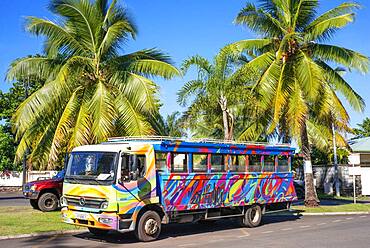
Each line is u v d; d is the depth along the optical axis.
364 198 31.45
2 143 40.88
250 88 22.73
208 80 23.02
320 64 23.11
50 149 19.89
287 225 16.98
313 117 25.88
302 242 12.66
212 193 14.92
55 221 16.48
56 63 20.23
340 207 22.98
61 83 18.36
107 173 12.46
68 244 12.53
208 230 15.66
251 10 22.11
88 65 20.03
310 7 21.91
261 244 12.35
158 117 21.39
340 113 20.70
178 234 14.66
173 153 14.00
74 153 13.41
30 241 13.02
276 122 20.09
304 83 20.19
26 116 18.22
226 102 23.36
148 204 13.06
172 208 13.66
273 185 17.28
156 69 19.75
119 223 12.28
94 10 20.02
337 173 32.31
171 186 13.71
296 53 22.16
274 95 20.95
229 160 15.71
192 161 14.51
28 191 20.25
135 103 18.91
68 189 13.13
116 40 20.14
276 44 23.05
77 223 12.84
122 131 19.34
